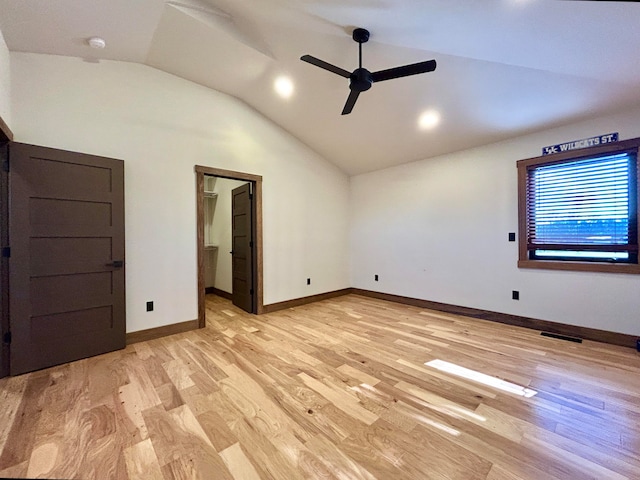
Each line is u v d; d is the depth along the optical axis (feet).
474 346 9.62
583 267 10.07
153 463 4.68
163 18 7.93
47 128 8.44
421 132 12.62
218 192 18.76
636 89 8.31
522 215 11.47
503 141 12.02
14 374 7.59
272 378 7.50
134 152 10.05
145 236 10.30
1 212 7.55
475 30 7.07
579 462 4.66
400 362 8.44
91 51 8.87
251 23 8.77
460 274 13.52
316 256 16.57
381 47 8.58
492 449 4.98
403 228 15.85
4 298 7.57
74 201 8.56
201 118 11.73
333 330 11.39
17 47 7.91
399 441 5.19
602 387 6.92
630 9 5.52
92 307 8.87
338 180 17.88
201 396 6.65
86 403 6.36
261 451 4.95
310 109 12.82
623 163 9.42
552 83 8.64
